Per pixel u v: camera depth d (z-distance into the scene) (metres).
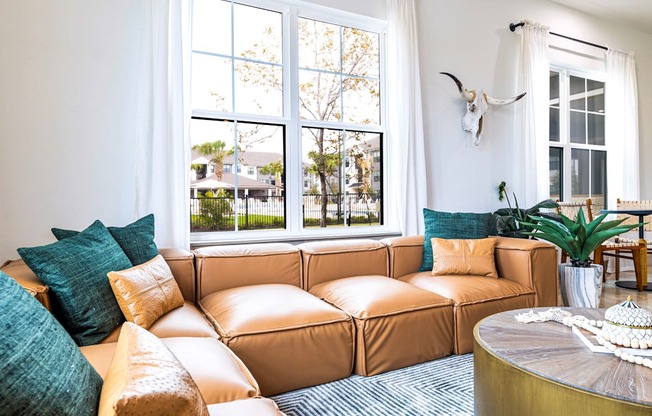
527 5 4.25
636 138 5.05
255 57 2.93
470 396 1.79
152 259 1.92
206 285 2.26
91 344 1.41
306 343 1.84
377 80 3.45
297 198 3.05
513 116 4.09
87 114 2.34
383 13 3.34
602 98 5.10
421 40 3.53
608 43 4.97
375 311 2.02
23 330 0.67
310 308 1.95
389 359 2.03
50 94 2.25
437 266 2.66
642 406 0.97
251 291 2.13
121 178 2.43
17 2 2.17
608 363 1.22
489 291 2.39
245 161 2.89
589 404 1.04
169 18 2.48
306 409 1.67
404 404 1.72
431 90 3.59
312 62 3.14
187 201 2.52
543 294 2.58
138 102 2.42
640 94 5.31
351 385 1.89
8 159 2.15
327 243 2.66
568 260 4.14
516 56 4.12
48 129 2.24
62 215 2.28
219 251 2.35
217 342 1.50
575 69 4.76
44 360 0.64
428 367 2.09
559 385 1.10
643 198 5.27
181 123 2.49
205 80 2.75
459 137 3.75
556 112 4.72
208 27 2.77
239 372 1.26
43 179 2.23
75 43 2.31
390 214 3.42
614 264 4.85
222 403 1.04
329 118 3.21
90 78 2.35
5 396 0.54
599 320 1.61
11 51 2.16
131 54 2.46
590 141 4.99
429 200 3.58
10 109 2.15
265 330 1.75
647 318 1.30
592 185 4.99
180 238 2.48
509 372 1.23
